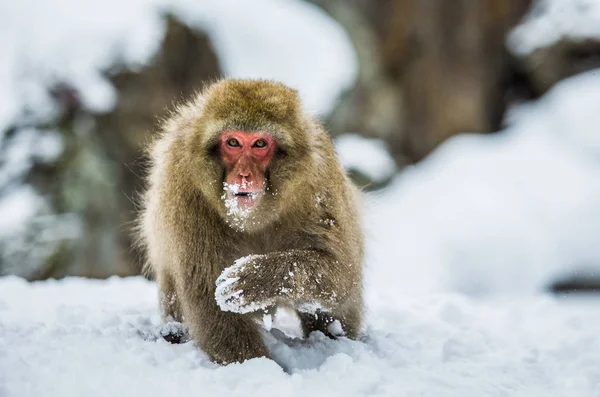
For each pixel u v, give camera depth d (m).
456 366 5.75
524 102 20.23
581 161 17.48
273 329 6.46
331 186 6.07
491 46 20.09
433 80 19.75
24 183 16.55
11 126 16.61
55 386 4.57
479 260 16.03
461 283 15.91
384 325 7.18
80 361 5.03
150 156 7.04
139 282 9.16
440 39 19.83
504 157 18.09
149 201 7.01
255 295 5.48
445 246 16.27
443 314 7.81
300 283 5.66
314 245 5.96
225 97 5.86
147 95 17.08
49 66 16.88
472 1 19.77
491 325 7.64
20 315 6.81
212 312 5.76
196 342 5.77
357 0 20.00
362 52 19.69
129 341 5.66
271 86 6.07
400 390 4.93
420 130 19.78
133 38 17.34
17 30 17.34
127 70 17.08
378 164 18.03
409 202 17.47
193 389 4.76
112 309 7.29
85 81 16.81
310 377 5.16
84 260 16.05
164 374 5.02
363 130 19.25
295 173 5.88
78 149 16.58
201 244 5.88
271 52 18.84
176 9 17.92
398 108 19.62
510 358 6.10
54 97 16.75
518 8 20.33
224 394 4.71
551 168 17.36
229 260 5.95
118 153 16.88
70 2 17.61
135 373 4.96
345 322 6.50
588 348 6.38
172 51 17.52
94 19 17.45
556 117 18.61
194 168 5.84
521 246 16.03
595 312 8.73
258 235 6.09
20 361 4.89
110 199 16.58
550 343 6.84
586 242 15.73
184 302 5.93
